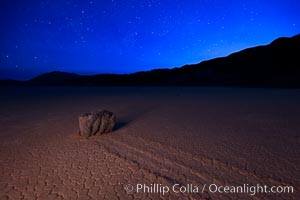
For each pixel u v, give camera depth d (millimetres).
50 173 3992
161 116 9430
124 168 4070
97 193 3264
